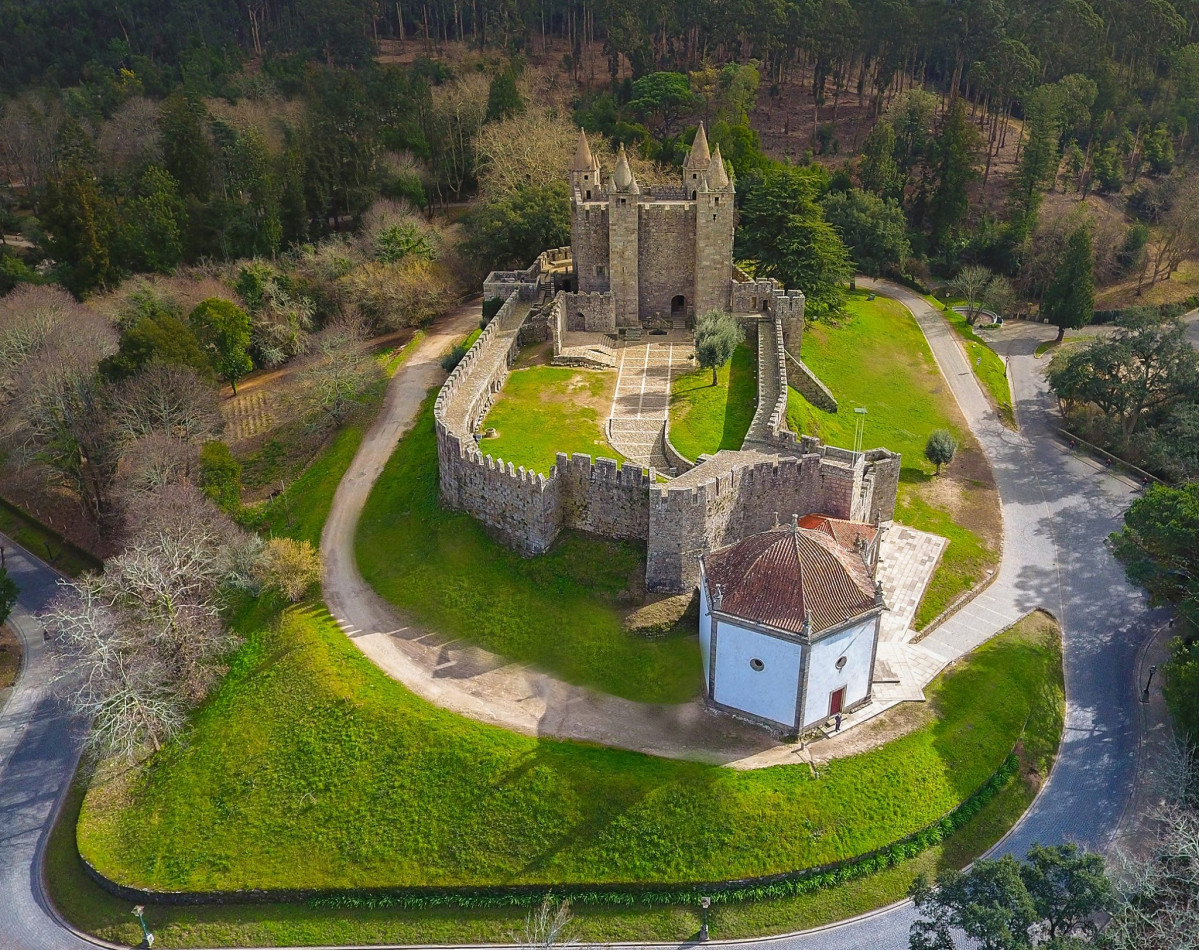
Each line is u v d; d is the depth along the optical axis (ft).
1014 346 422.00
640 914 166.30
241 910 175.32
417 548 236.63
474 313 384.68
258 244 394.93
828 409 308.19
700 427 256.73
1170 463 290.97
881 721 190.70
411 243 390.63
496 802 177.68
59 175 435.12
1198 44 557.74
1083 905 133.80
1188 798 174.19
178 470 263.29
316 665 208.64
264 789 189.57
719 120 482.28
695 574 210.38
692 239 314.35
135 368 284.41
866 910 166.40
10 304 322.14
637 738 185.98
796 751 182.60
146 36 644.69
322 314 375.66
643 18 575.38
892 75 577.02
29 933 177.88
